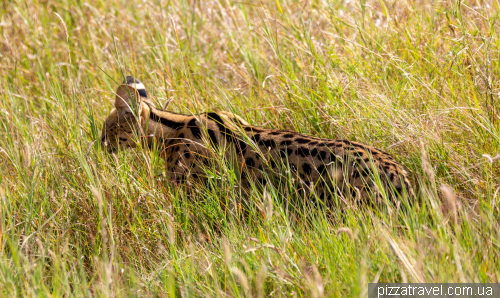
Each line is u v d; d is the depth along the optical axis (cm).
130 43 2161
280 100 1603
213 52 2131
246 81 1777
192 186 1310
